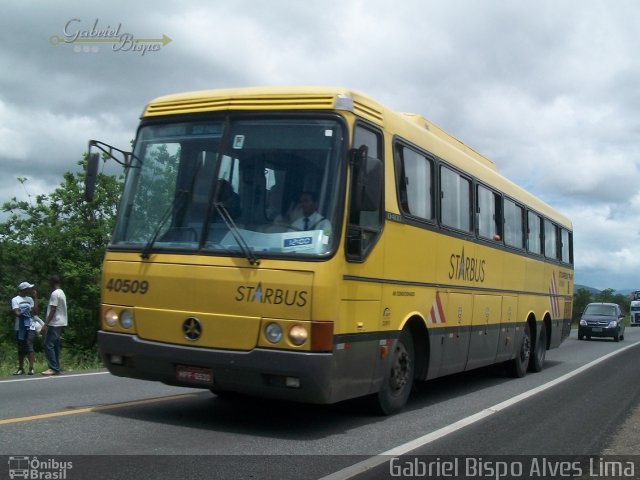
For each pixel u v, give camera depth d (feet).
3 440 21.66
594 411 32.32
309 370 21.48
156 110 25.63
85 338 108.37
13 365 50.83
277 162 23.25
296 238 22.26
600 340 109.40
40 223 113.09
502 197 41.42
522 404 33.60
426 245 29.76
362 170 22.70
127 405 28.71
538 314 49.52
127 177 25.46
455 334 33.27
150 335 23.62
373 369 25.30
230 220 23.02
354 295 23.40
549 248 53.26
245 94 24.27
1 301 112.37
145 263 23.89
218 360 22.27
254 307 22.07
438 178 31.53
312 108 23.39
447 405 32.45
